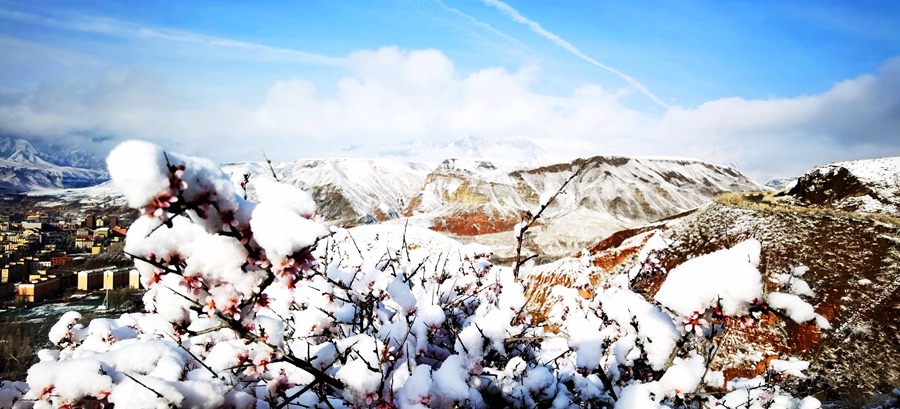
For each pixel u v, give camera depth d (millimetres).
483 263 7102
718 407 4375
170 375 3111
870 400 9109
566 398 4199
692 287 3377
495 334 4082
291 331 4875
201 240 2592
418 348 4262
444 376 3625
